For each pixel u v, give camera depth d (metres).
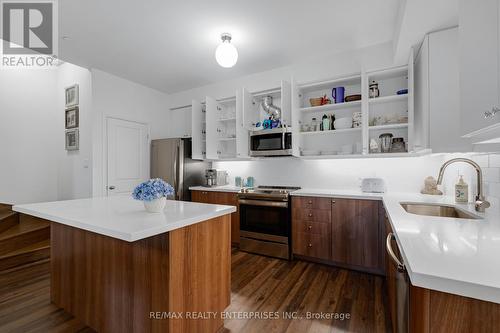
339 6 2.11
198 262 1.52
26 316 1.83
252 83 3.68
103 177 3.53
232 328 1.69
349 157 3.07
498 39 0.91
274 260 2.95
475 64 1.09
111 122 3.65
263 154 3.33
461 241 0.92
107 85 3.59
